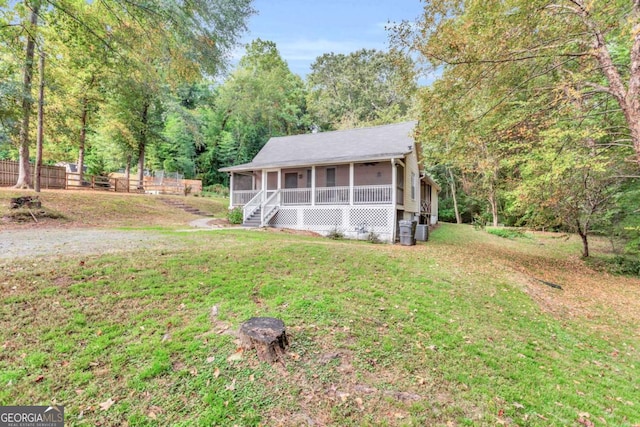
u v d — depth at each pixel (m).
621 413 3.14
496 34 6.82
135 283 4.67
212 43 8.78
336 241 11.06
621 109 6.81
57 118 15.20
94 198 15.37
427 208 21.81
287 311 4.25
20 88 10.77
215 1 8.44
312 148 17.05
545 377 3.60
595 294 7.93
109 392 2.64
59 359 2.97
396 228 13.70
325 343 3.60
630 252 11.63
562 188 9.46
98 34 8.61
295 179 16.66
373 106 38.97
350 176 13.40
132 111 20.98
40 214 10.80
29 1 7.83
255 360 3.13
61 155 22.44
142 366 2.95
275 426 2.44
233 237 9.26
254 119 33.31
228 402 2.62
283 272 5.87
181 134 31.50
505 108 9.09
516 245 14.95
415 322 4.48
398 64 8.05
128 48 8.58
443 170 28.59
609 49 8.10
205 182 33.50
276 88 34.00
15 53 10.50
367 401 2.81
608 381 3.79
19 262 5.13
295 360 3.23
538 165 8.45
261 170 16.11
